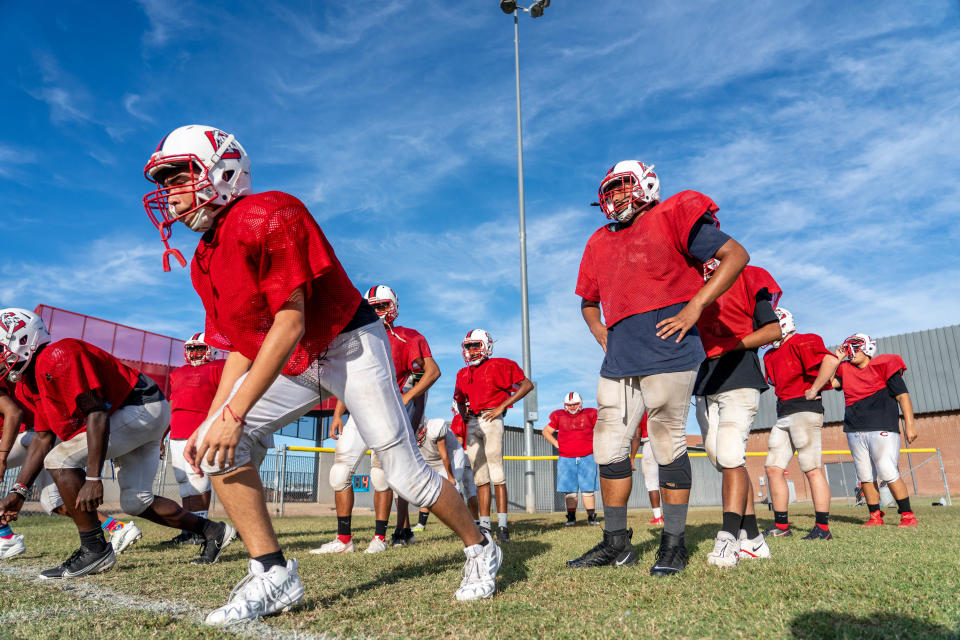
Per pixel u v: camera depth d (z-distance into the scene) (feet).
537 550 13.50
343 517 15.35
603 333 12.32
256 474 7.30
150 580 9.80
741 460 11.18
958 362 86.74
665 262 10.38
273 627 6.47
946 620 6.28
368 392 7.38
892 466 21.17
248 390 6.33
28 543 16.15
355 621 6.72
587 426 29.45
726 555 10.48
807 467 16.96
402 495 7.57
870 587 8.12
